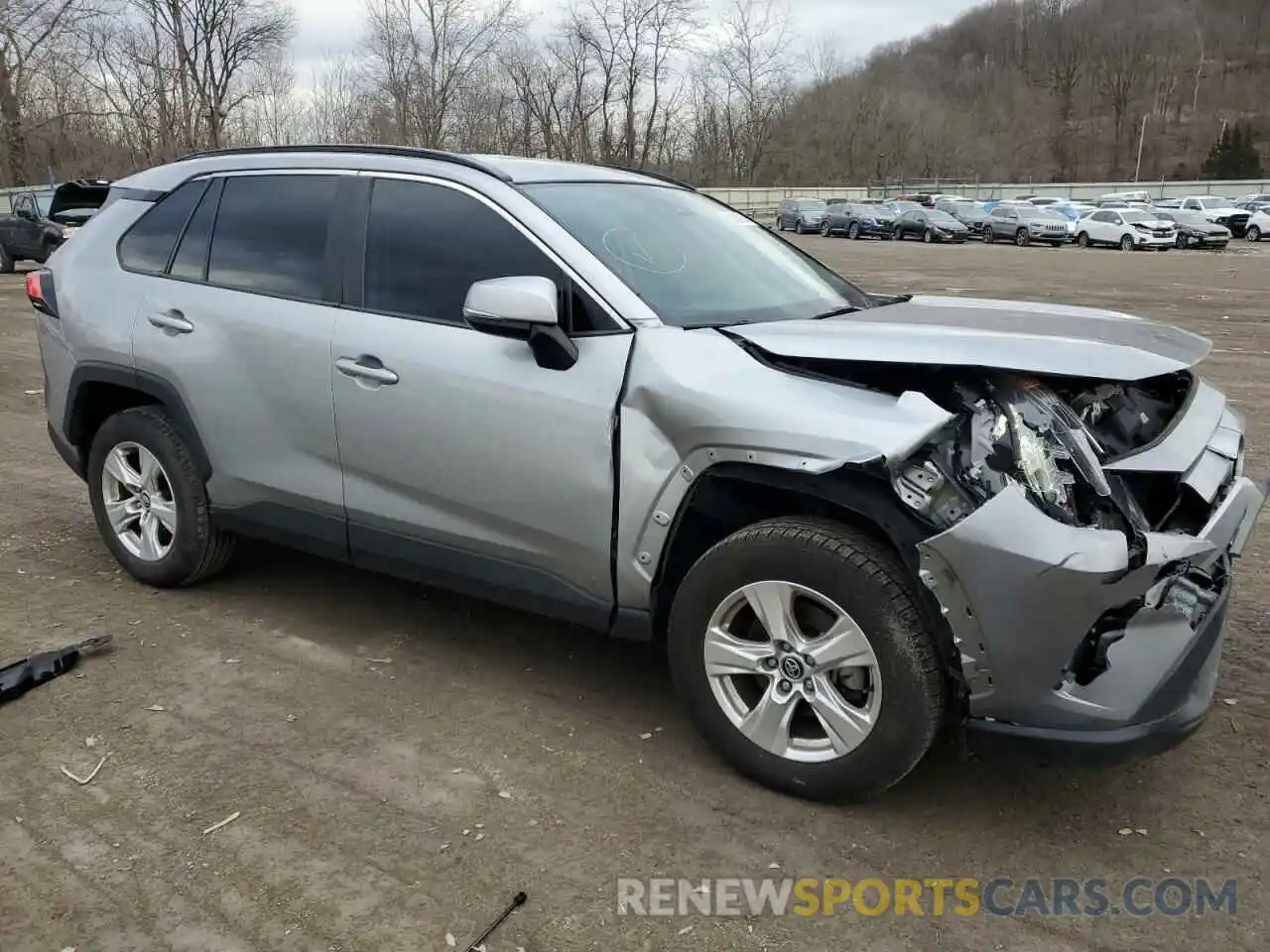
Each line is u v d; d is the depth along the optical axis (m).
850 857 2.83
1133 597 2.63
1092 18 129.25
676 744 3.40
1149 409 3.39
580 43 43.91
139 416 4.46
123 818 2.99
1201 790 3.13
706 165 65.62
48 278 4.76
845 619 2.86
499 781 3.18
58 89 38.50
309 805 3.05
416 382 3.54
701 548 3.28
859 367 2.97
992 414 2.79
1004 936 2.55
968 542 2.61
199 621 4.32
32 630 4.21
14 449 7.18
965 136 94.62
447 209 3.66
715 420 2.93
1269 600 4.48
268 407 3.97
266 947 2.49
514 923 2.58
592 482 3.21
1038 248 36.69
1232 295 18.09
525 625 4.32
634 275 3.42
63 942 2.51
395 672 3.89
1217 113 116.75
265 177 4.17
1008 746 2.76
